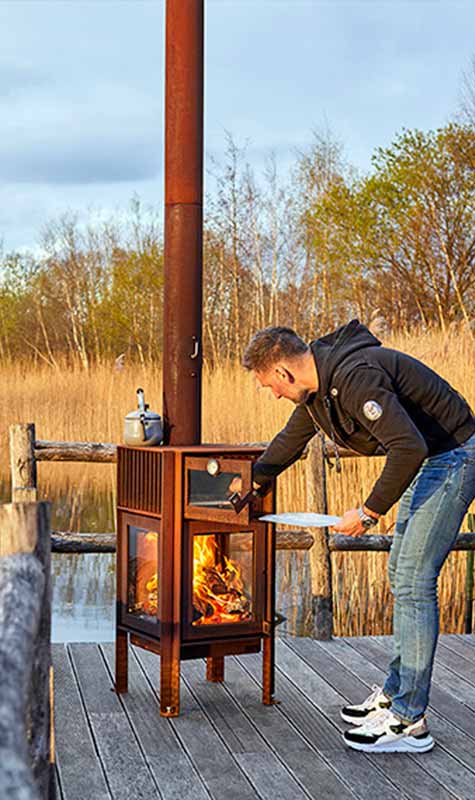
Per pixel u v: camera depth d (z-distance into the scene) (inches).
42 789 66.4
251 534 134.3
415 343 324.8
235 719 132.5
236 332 622.5
